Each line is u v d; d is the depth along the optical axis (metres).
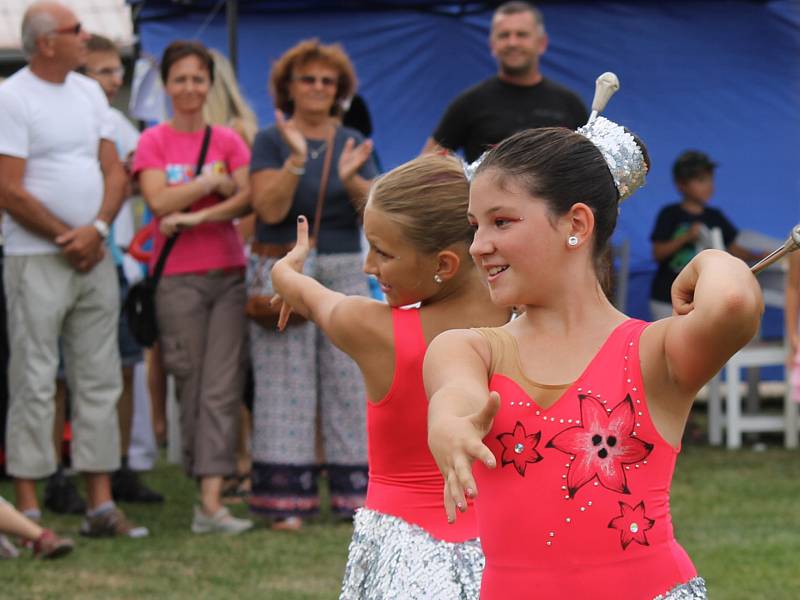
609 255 3.59
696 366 3.14
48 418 9.92
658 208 18.06
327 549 9.41
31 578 8.52
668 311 15.26
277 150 10.05
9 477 12.70
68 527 10.33
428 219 4.80
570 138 3.41
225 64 12.03
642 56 17.73
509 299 3.36
